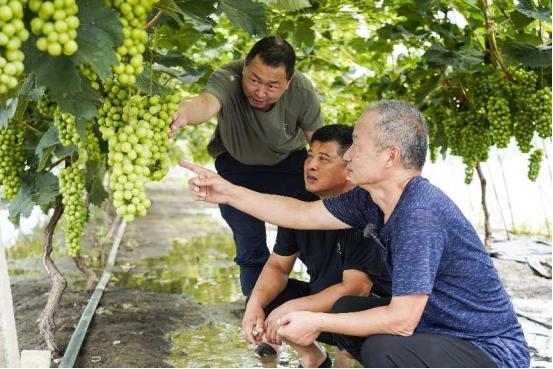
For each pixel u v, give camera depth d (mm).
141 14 1956
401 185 2549
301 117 4121
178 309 5242
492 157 11844
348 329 2549
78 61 1763
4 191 3928
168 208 15586
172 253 8398
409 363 2441
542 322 4805
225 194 3045
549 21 4410
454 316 2502
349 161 2604
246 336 3293
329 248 3404
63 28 1665
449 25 4719
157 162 2285
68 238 3928
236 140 4098
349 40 6254
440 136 6082
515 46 4281
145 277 6621
